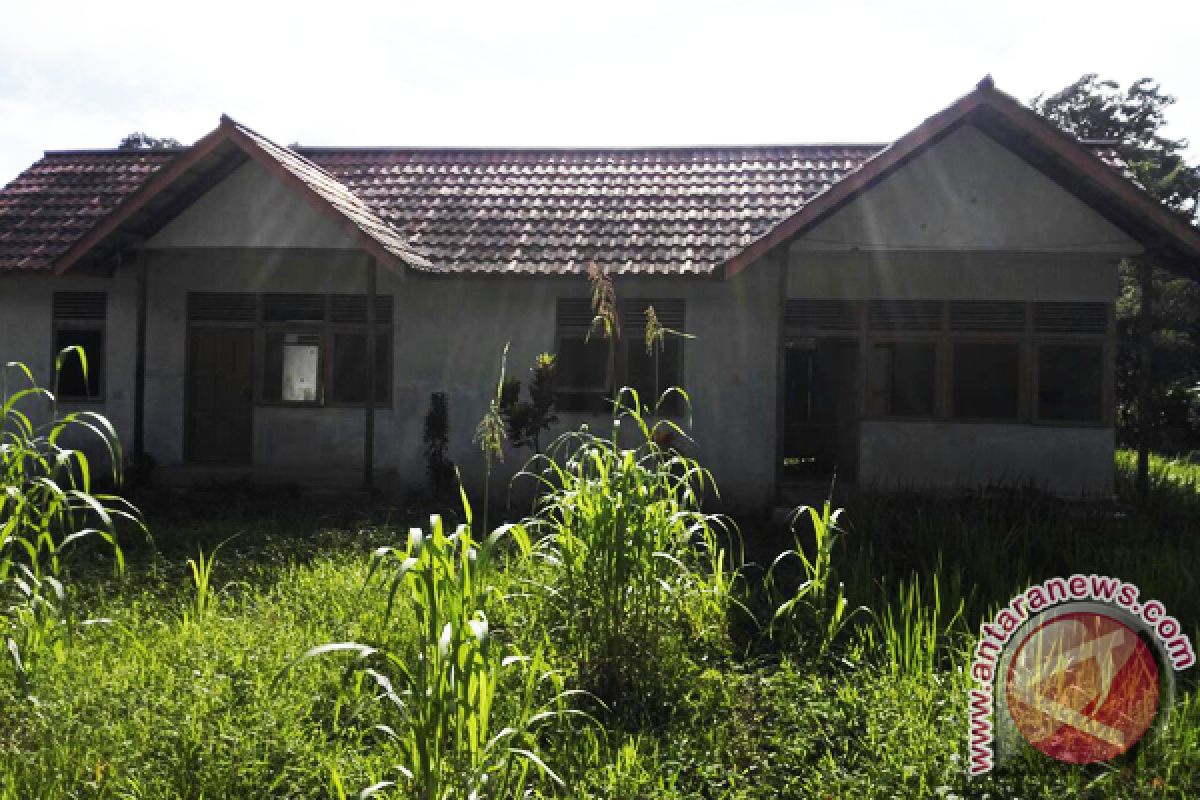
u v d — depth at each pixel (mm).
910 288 11883
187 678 5031
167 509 11133
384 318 13164
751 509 12102
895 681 5293
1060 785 4336
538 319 12680
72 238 13211
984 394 11734
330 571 7648
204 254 12688
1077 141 9930
